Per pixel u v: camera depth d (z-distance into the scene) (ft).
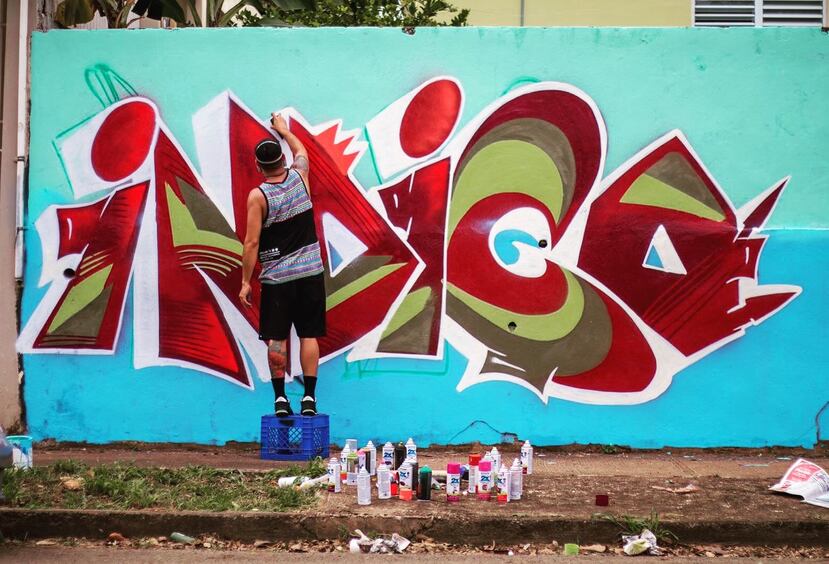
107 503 19.51
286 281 24.20
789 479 20.81
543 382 25.52
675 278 25.46
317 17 41.01
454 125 25.70
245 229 25.91
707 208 25.46
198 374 25.85
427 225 25.70
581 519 18.57
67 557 17.43
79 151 26.05
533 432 25.50
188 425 25.82
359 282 25.76
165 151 26.00
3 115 26.37
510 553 18.12
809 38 25.43
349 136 25.85
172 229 25.98
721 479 22.22
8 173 26.30
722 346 25.36
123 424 25.84
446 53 25.71
